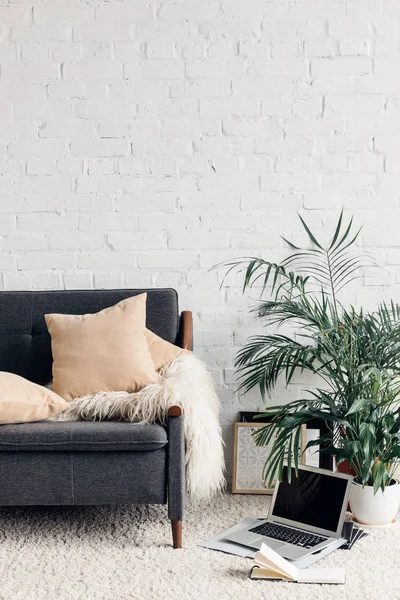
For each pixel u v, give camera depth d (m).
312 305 3.44
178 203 3.44
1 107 3.42
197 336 3.48
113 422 2.77
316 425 3.21
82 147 3.43
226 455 3.48
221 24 3.37
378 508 2.85
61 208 3.45
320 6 3.34
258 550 2.63
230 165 3.42
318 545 2.64
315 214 3.43
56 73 3.40
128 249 3.46
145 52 3.38
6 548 2.68
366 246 3.42
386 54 3.35
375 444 2.75
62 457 2.65
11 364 3.24
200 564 2.53
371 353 2.82
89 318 3.08
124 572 2.47
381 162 3.40
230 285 3.46
